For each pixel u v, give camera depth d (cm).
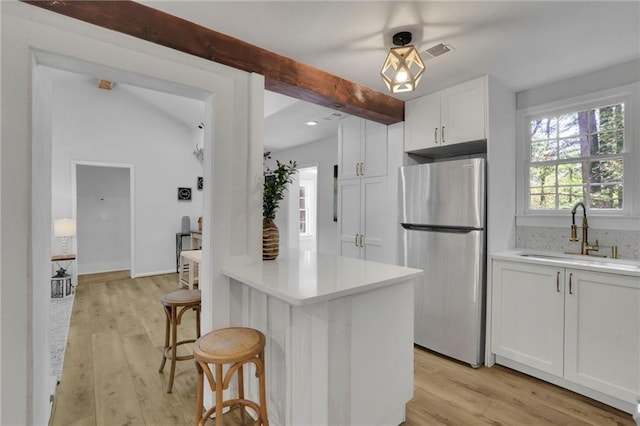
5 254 134
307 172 690
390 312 181
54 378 226
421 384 232
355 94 275
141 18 170
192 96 202
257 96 212
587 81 256
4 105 133
